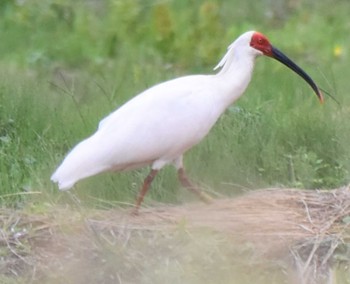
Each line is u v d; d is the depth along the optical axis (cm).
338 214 1259
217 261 1186
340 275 1173
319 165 1384
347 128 1441
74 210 1277
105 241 1205
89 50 2020
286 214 1267
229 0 2258
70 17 2155
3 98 1516
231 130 1429
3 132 1462
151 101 1248
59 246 1212
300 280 1177
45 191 1302
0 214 1263
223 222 1250
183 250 1195
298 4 2255
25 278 1186
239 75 1274
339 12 2212
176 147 1252
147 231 1227
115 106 1548
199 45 2002
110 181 1327
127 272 1179
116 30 2075
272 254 1203
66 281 1183
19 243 1215
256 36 1280
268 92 1681
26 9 2159
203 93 1260
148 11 2172
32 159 1376
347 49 2022
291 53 2017
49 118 1491
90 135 1436
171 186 1335
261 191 1326
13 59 1977
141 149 1234
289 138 1436
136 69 1836
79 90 1744
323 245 1209
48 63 1955
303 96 1667
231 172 1366
